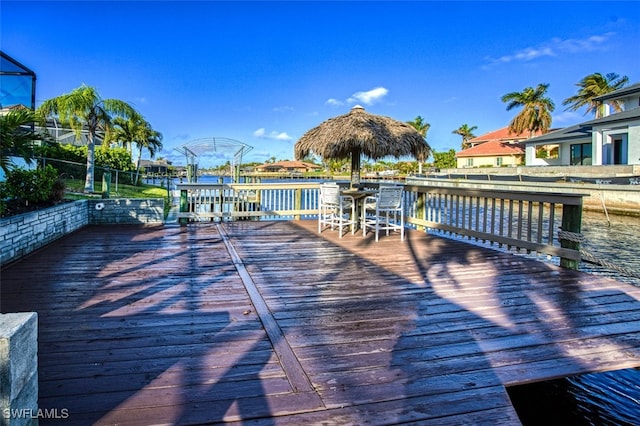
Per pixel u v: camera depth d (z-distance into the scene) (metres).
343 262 5.36
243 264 5.20
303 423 1.85
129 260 5.36
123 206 8.99
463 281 4.44
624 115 23.16
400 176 39.31
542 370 2.39
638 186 16.89
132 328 2.99
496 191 6.15
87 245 6.42
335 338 2.85
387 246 6.56
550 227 5.27
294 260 5.46
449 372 2.36
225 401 2.02
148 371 2.32
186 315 3.29
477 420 1.91
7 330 1.31
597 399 2.38
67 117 14.56
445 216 7.54
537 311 3.46
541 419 2.26
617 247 11.84
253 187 9.79
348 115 7.98
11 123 5.43
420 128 54.91
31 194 6.26
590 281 4.45
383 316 3.32
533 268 5.07
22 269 4.81
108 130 16.55
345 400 2.05
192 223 9.23
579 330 3.03
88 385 2.15
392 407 1.99
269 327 3.05
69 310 3.37
